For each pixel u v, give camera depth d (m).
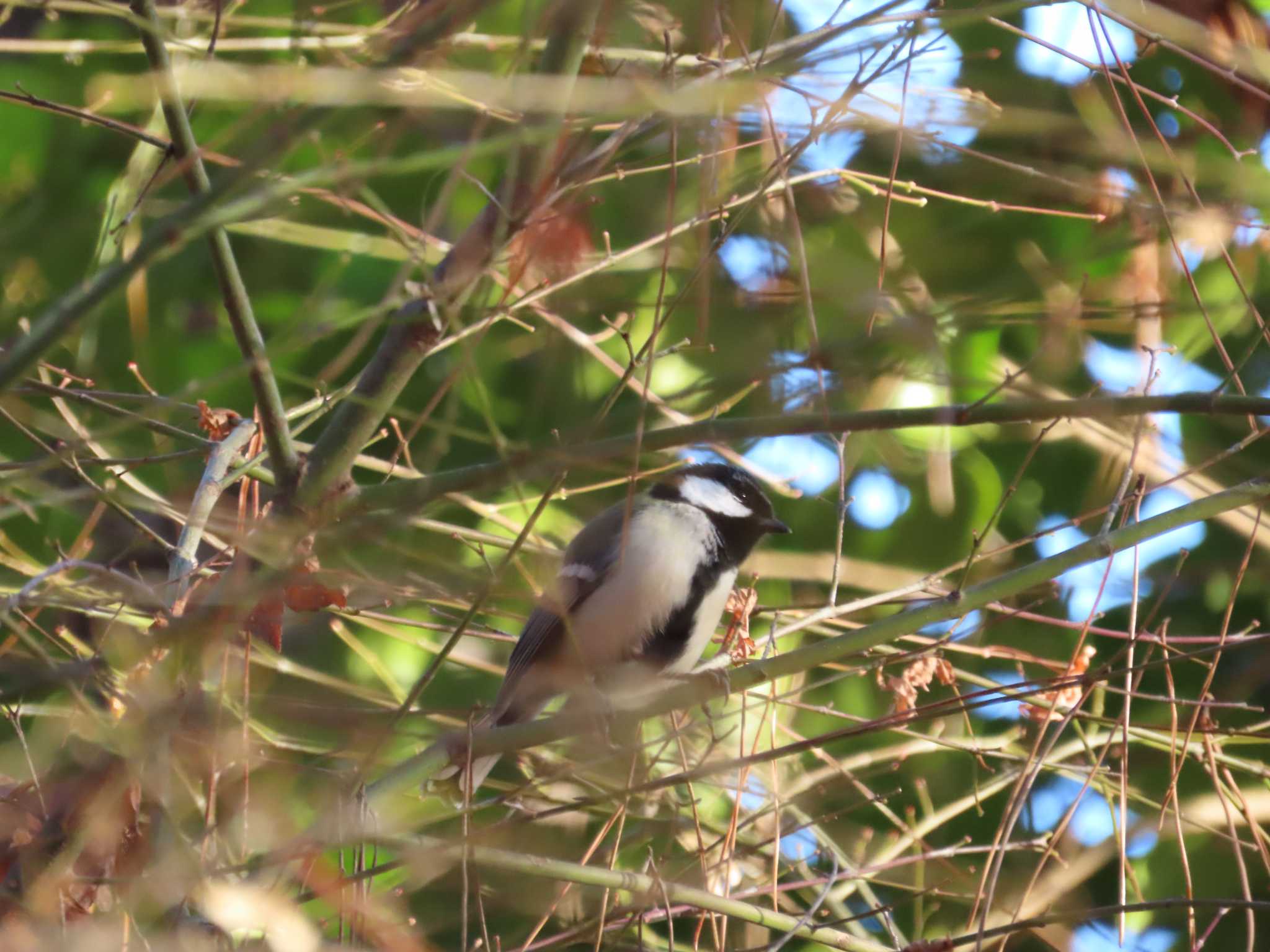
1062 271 5.23
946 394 5.76
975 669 10.17
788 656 6.56
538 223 5.60
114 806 5.18
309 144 7.13
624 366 9.12
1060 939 7.49
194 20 7.99
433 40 4.48
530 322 9.16
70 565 4.81
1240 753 10.04
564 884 6.45
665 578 8.41
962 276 6.95
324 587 5.58
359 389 6.19
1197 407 5.29
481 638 8.88
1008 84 7.12
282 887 5.20
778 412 5.41
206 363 10.36
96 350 10.05
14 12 10.39
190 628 5.00
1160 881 9.68
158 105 8.16
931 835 9.90
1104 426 9.50
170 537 9.02
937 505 10.46
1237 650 10.45
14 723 5.37
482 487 5.77
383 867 5.10
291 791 5.96
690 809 7.52
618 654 8.46
